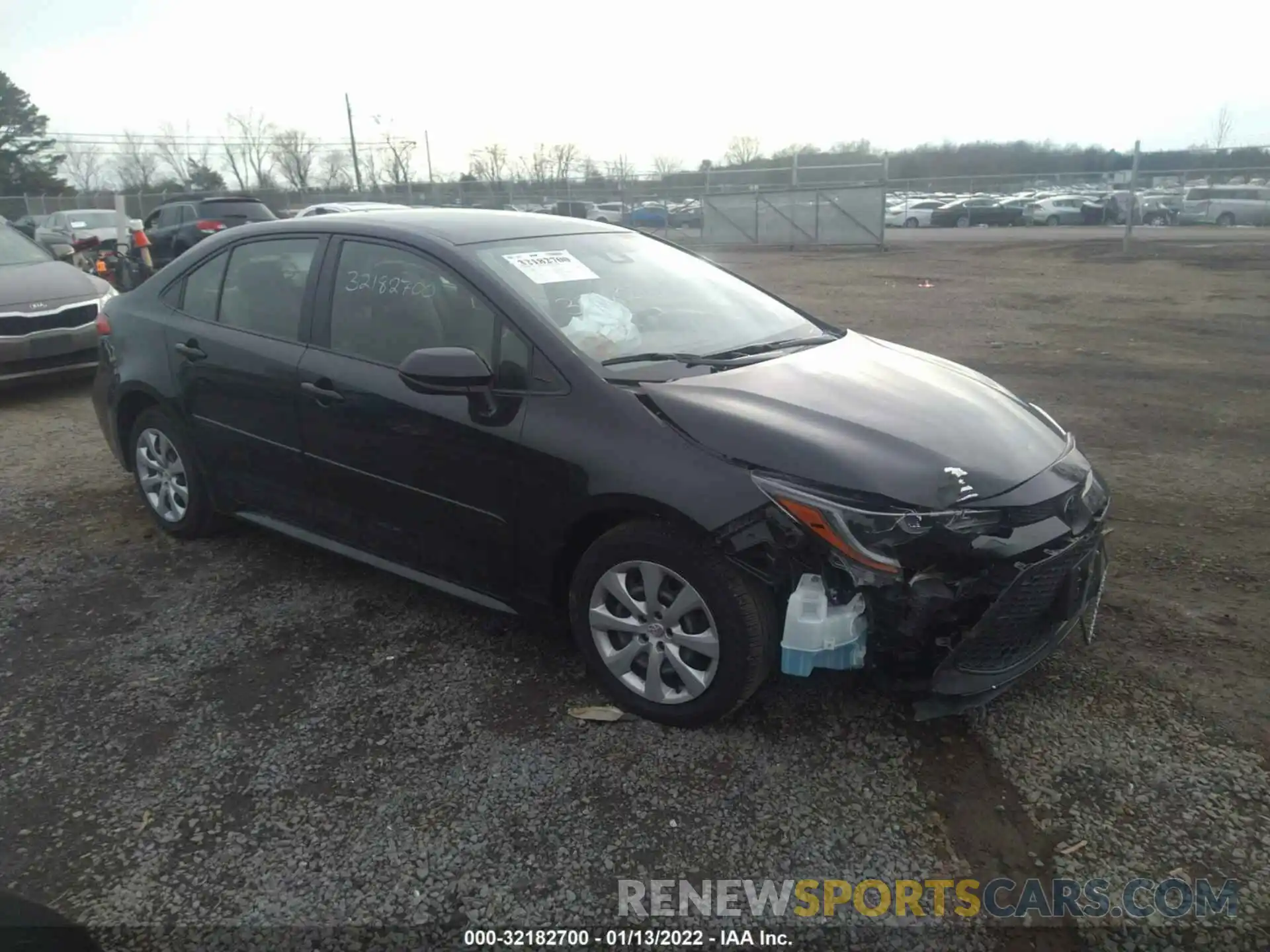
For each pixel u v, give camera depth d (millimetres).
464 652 3854
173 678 3695
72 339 8227
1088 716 3377
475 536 3643
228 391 4406
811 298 15047
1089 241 25969
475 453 3529
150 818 2918
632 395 3297
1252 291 14727
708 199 28562
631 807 2947
